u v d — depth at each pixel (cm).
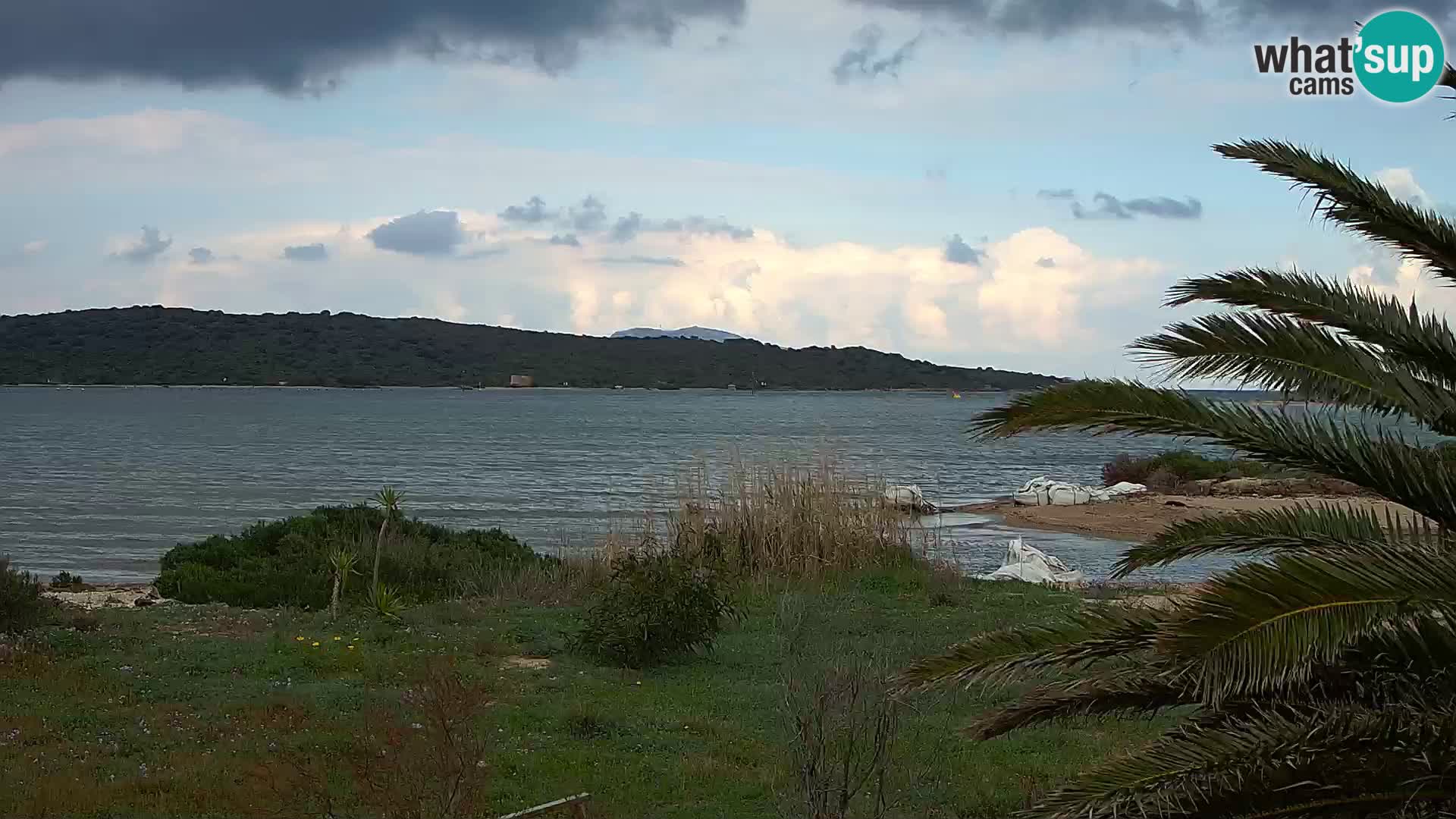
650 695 1106
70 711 995
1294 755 417
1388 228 504
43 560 2688
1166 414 470
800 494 1873
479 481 5044
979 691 1055
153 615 1518
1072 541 2875
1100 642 507
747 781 845
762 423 11619
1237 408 477
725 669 1220
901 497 3428
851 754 745
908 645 1182
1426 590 366
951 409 17875
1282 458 468
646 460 6438
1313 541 488
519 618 1486
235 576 1758
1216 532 523
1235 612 360
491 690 1062
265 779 782
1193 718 491
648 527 1891
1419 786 414
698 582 1283
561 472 5525
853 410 16688
